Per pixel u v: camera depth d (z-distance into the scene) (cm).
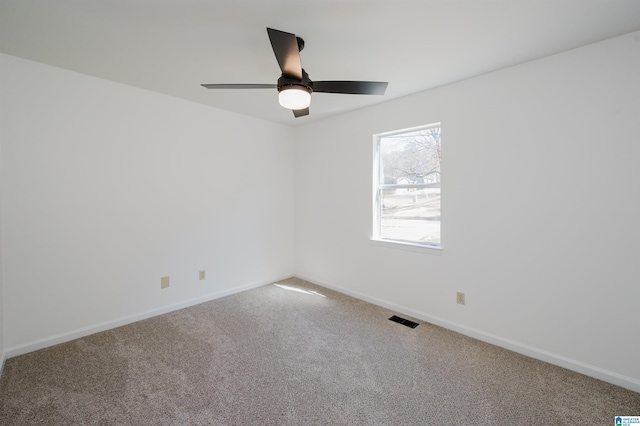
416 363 219
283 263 429
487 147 245
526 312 230
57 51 209
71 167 248
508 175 234
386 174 332
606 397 182
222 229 356
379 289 332
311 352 234
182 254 321
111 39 191
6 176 220
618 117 189
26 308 230
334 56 212
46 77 234
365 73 241
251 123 380
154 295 302
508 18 166
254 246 391
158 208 302
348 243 363
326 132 384
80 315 256
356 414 169
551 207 216
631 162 185
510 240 236
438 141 288
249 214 383
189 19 168
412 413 169
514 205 232
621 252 190
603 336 198
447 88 266
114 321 275
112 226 272
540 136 218
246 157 377
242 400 179
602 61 193
